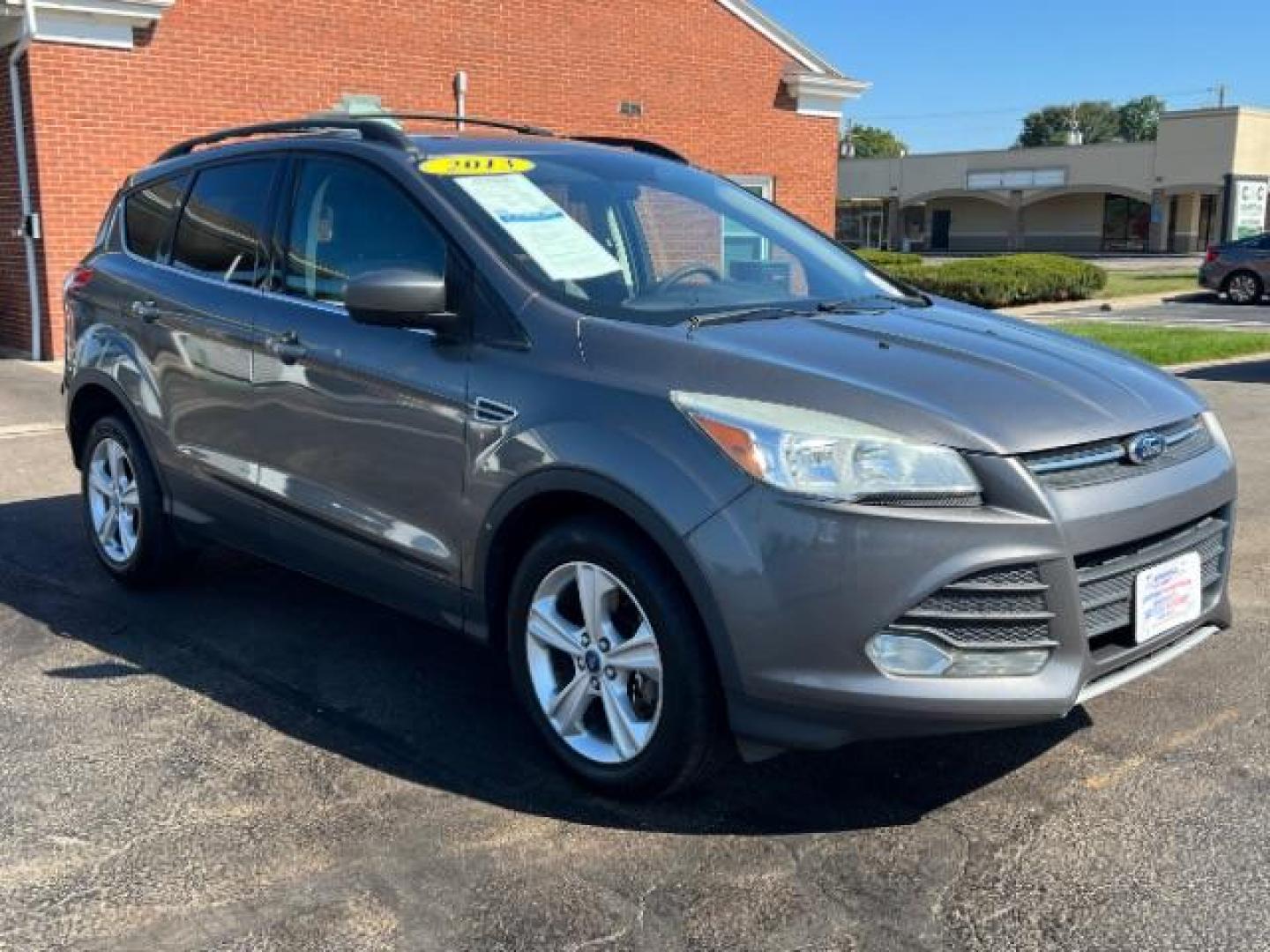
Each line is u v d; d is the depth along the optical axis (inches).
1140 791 138.0
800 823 132.0
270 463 173.2
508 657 146.3
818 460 118.3
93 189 507.5
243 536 184.9
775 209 192.9
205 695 167.6
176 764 146.7
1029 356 140.3
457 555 146.9
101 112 504.4
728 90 731.4
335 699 166.9
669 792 132.7
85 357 211.3
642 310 143.3
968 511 118.0
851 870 122.6
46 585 217.2
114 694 168.2
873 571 116.6
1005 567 118.5
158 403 194.4
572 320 139.6
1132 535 125.5
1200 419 144.3
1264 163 1983.3
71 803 136.9
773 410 122.1
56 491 288.2
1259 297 937.5
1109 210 2191.2
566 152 177.9
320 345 162.4
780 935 111.6
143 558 206.1
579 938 111.5
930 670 119.0
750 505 119.5
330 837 129.6
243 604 206.7
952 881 120.4
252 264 181.2
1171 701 162.9
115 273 209.0
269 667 178.2
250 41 541.3
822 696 118.6
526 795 138.9
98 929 113.3
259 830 131.0
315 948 110.2
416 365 149.4
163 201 206.2
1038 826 130.7
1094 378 137.0
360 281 143.9
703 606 121.9
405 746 152.0
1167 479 130.9
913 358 133.7
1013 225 2282.2
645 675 131.9
